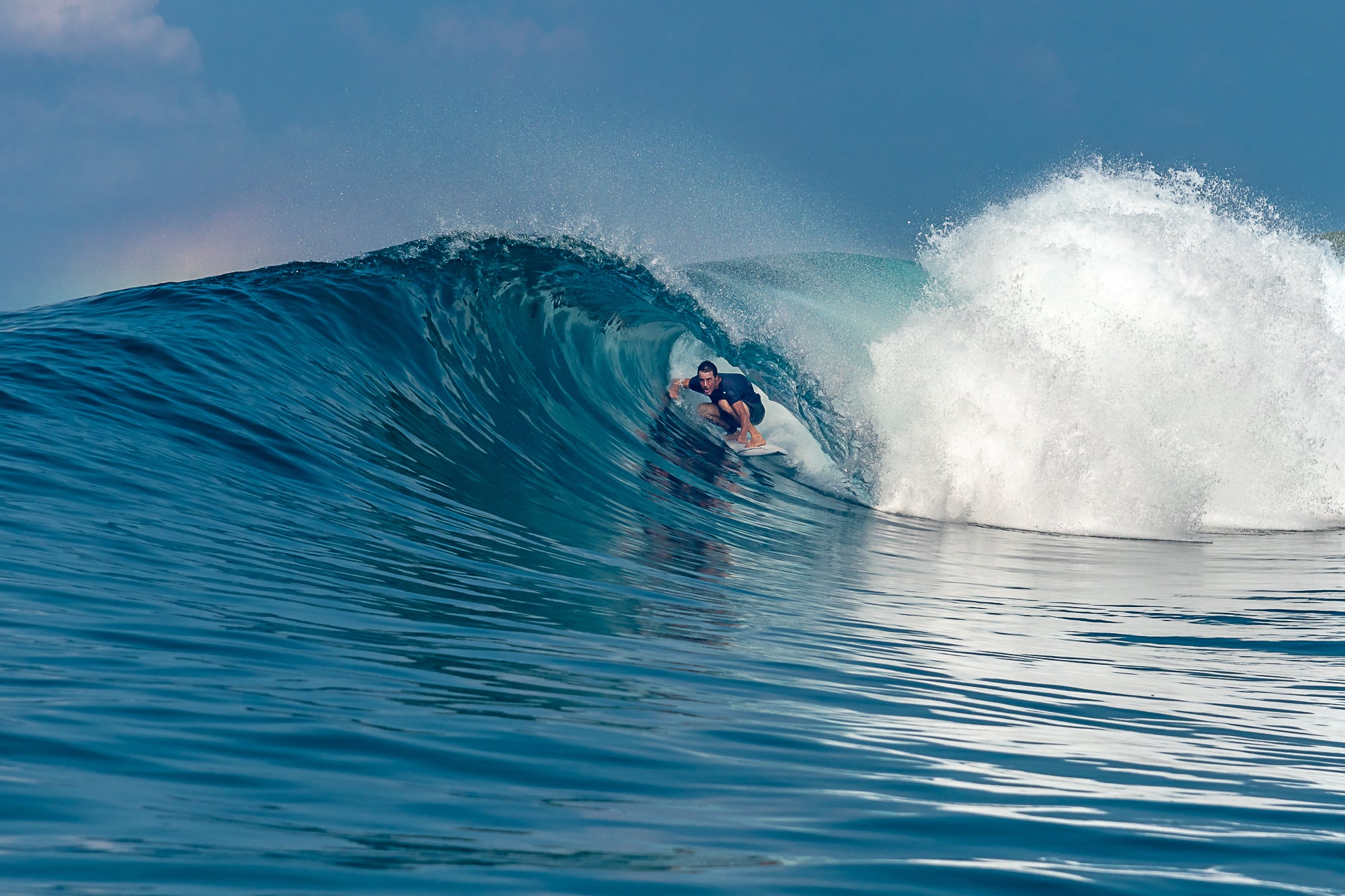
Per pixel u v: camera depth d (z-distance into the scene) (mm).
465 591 19859
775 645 18828
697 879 7551
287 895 6695
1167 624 25016
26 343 31016
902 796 10156
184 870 6926
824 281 64438
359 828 8086
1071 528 43594
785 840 8594
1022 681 17641
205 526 20938
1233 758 13125
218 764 9242
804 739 12227
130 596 15406
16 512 19000
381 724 11000
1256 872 8547
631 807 9203
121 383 28938
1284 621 25656
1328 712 16688
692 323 51125
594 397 44344
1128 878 8188
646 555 27812
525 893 7059
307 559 20062
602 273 49750
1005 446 45062
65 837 7301
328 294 40312
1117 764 12219
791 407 47438
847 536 36406
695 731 12164
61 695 10672
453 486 30078
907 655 19172
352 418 32500
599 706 12867
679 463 41625
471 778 9648
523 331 44312
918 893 7559
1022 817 9727
